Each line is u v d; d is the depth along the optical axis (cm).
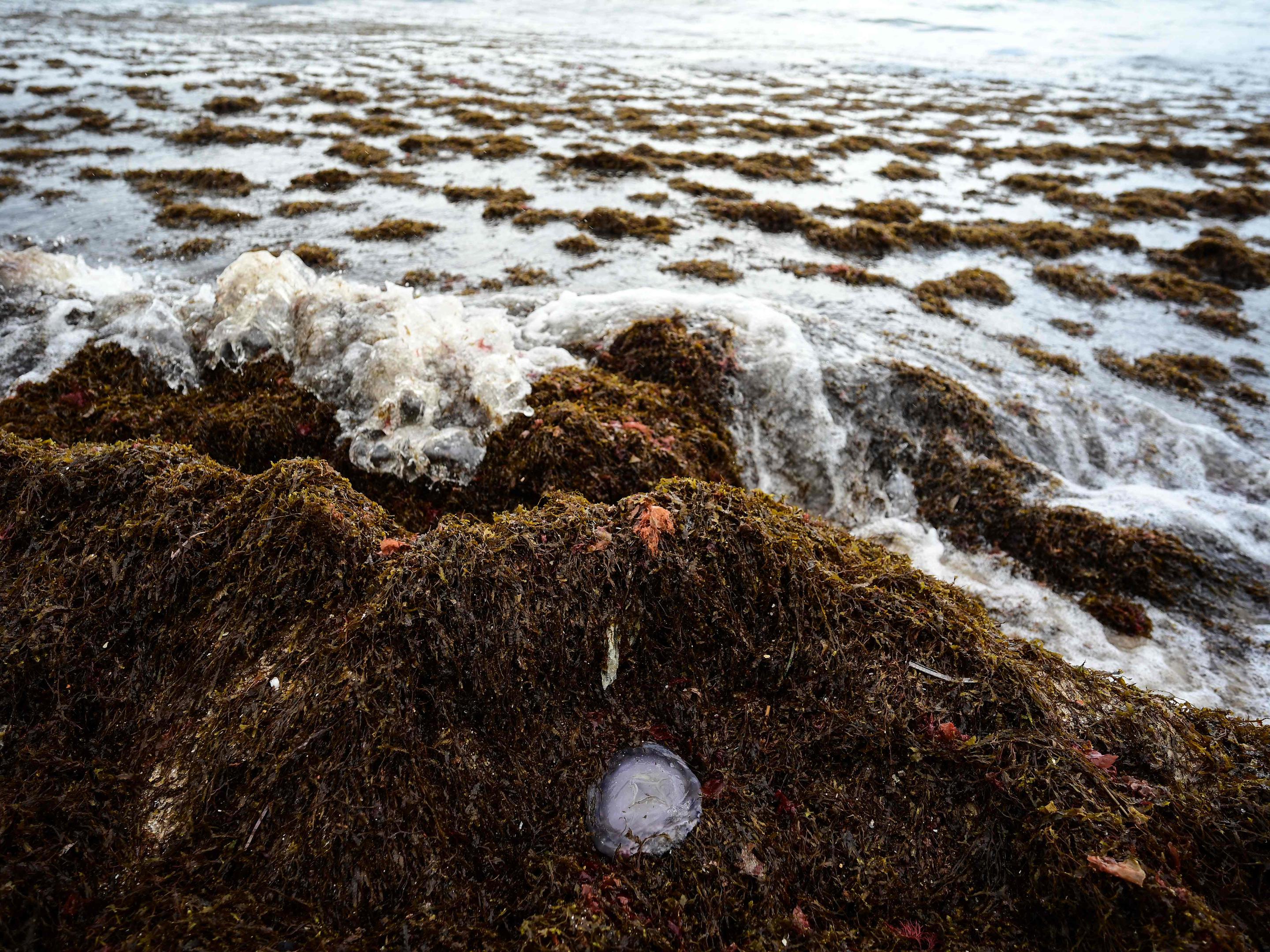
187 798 70
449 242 202
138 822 70
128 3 616
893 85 484
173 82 357
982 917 69
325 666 74
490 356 119
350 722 71
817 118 378
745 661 83
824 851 72
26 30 459
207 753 72
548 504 93
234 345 121
